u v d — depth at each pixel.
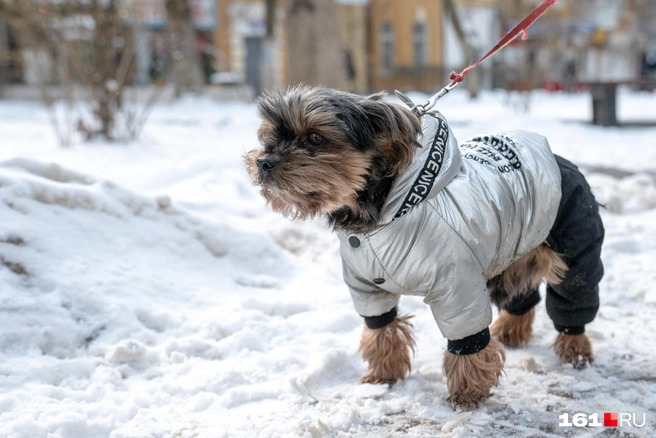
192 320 1.10
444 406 0.89
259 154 0.85
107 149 2.45
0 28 5.59
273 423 0.84
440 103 5.65
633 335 1.07
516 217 0.88
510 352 1.04
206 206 1.54
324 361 0.98
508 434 0.82
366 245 0.84
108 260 1.15
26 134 2.99
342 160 0.81
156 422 0.85
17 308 1.00
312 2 2.83
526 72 5.45
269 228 1.47
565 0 9.13
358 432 0.83
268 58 6.31
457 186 0.84
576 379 0.95
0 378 0.90
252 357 1.01
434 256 0.83
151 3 3.79
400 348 0.96
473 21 9.02
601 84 3.52
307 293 1.24
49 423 0.81
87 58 2.67
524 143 0.92
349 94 0.84
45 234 1.12
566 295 0.95
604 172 2.13
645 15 9.85
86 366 0.95
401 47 8.63
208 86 5.95
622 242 1.43
